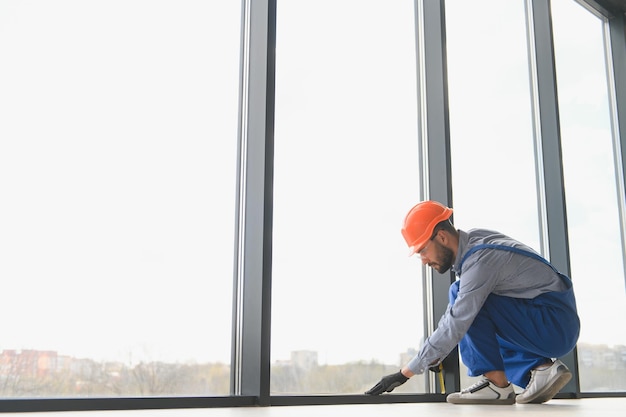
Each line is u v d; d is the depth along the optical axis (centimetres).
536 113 403
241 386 238
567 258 375
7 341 190
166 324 224
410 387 293
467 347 258
